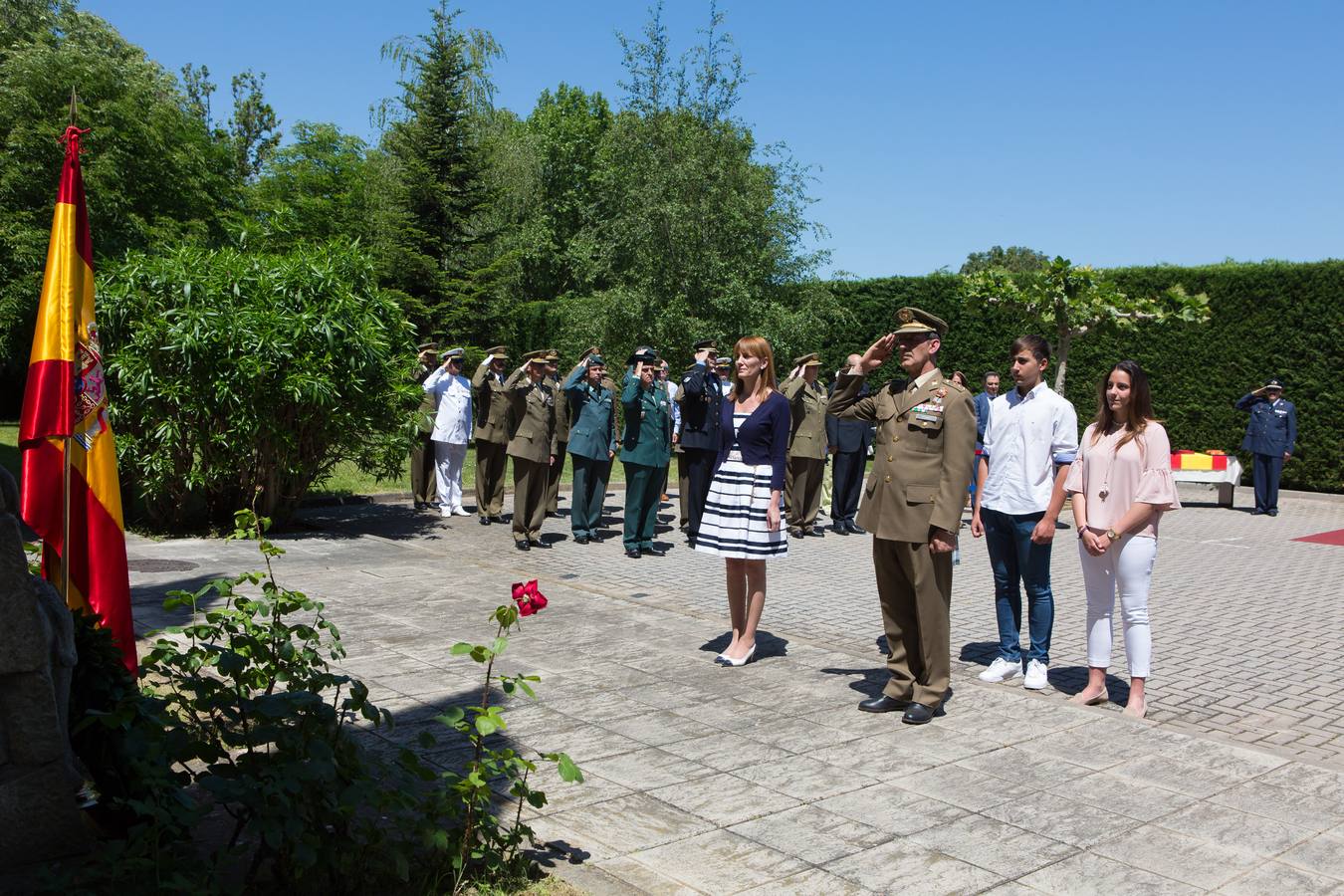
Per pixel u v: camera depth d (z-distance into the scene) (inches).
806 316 889.5
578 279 1021.2
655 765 183.5
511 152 1284.4
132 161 960.9
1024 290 636.7
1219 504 673.0
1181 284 772.0
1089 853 150.2
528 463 437.1
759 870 143.3
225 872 126.0
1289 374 736.3
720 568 406.6
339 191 1177.4
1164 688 252.8
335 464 455.8
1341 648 295.9
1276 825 161.2
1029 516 242.7
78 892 115.8
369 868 131.6
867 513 217.6
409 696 216.2
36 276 920.3
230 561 365.1
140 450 410.3
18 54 946.7
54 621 134.1
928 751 193.3
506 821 156.8
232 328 394.0
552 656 254.4
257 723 132.3
